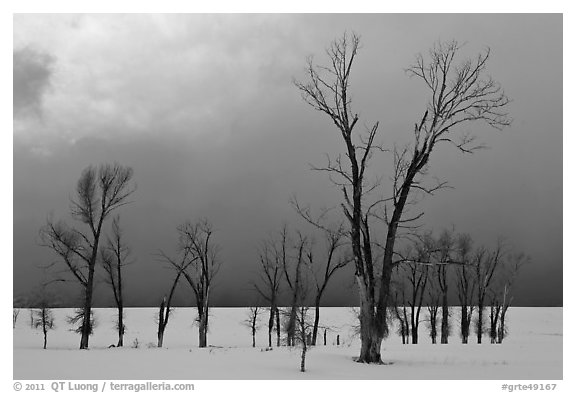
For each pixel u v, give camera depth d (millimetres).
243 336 78062
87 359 27828
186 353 32312
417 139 26250
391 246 26672
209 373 21562
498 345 39125
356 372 22078
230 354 31156
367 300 26312
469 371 22312
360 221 26828
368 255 26578
